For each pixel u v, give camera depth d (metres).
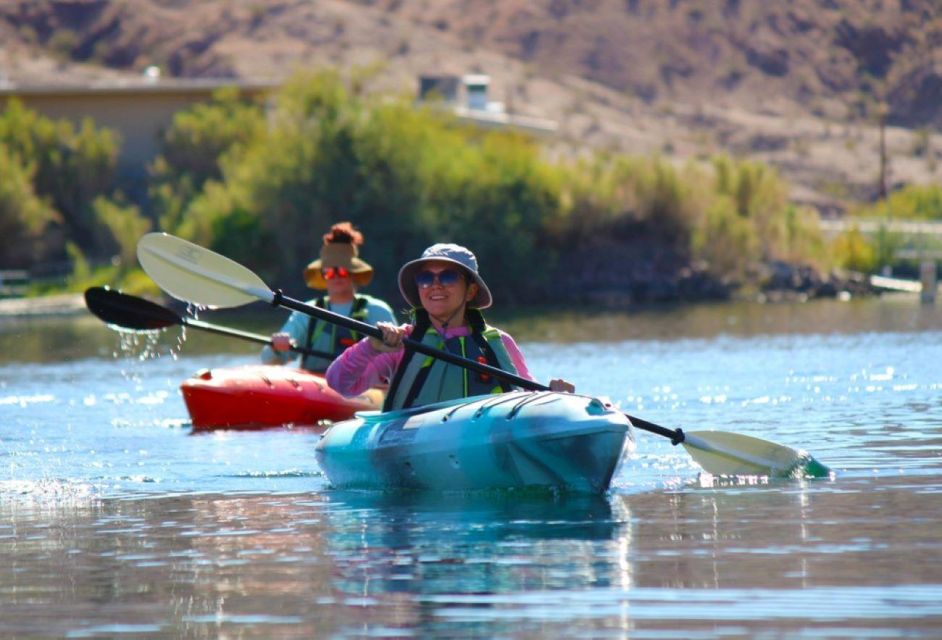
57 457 26.97
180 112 137.25
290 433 31.11
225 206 117.19
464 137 131.38
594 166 125.25
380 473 21.70
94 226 123.12
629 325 76.06
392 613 13.99
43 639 13.52
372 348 22.28
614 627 13.25
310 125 116.31
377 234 115.25
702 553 16.25
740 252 121.19
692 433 22.52
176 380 46.09
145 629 13.73
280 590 15.09
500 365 22.16
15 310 95.12
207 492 22.25
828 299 110.62
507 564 15.92
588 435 19.97
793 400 35.00
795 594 14.20
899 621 13.15
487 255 117.06
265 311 99.94
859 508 18.98
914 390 36.88
